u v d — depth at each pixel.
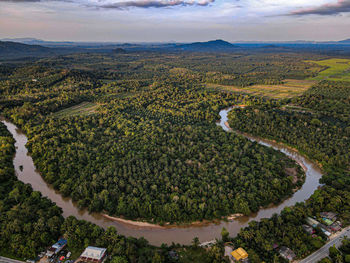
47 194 144.50
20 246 98.44
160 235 113.81
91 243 104.19
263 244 98.31
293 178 158.00
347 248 97.06
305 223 114.12
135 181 143.00
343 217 114.50
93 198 132.50
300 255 95.94
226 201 128.62
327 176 149.50
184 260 96.38
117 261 91.50
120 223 121.56
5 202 124.38
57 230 108.19
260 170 159.50
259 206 131.62
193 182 140.88
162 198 128.75
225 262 92.75
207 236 112.88
